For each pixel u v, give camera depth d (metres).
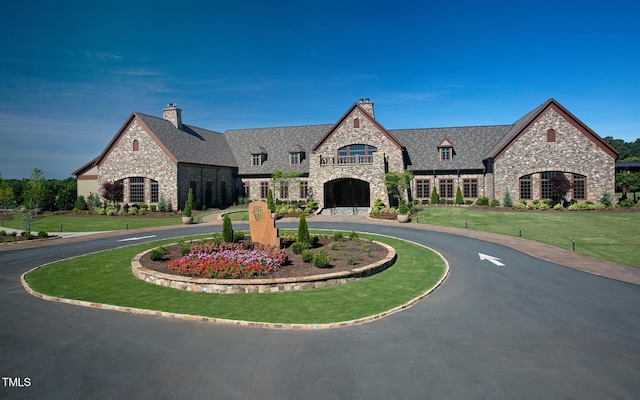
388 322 11.09
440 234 26.66
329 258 16.52
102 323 11.17
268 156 50.31
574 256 19.69
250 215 20.38
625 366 8.52
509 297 13.23
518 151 39.06
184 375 8.28
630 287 14.27
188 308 12.19
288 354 9.18
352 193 46.81
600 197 37.22
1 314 11.95
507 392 7.54
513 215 33.78
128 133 42.88
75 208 43.09
